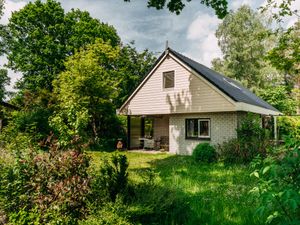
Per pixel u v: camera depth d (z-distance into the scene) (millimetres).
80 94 20328
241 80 35000
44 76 31438
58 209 4250
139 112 19328
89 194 4664
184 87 16969
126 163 5832
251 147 12375
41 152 5449
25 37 33062
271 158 3139
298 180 2746
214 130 16156
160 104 18156
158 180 8203
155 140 20078
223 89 14953
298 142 3113
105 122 24516
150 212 4434
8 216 4547
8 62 32531
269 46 33906
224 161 12500
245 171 9969
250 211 5074
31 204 4551
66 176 4742
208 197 6320
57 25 32094
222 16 11625
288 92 30391
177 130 17984
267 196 2590
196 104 16250
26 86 32062
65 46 32438
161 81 18250
